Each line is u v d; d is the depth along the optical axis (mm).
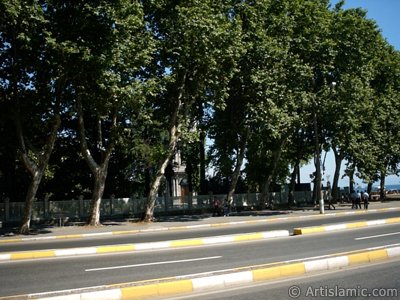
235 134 35656
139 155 31594
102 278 9719
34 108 24828
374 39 40594
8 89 24484
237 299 7570
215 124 35906
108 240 19000
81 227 25891
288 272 9445
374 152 43781
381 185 53375
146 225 26609
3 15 20047
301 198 49688
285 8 33312
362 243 14062
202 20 26000
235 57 28578
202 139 38875
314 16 34938
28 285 9242
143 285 8227
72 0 22672
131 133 30625
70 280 9617
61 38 22016
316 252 12438
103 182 27141
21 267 11562
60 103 25266
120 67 23234
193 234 20328
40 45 22453
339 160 47656
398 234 16328
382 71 45594
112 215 31938
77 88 24391
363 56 37938
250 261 11305
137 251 14289
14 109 23875
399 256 11406
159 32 27578
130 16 22641
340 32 36750
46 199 29188
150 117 29344
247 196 41781
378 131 44750
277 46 31562
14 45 22859
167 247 15164
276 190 48594
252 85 31688
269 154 42062
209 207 37844
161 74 28156
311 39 34406
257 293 7949
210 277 8602
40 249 16078
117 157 33781
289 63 32656
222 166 41406
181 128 29688
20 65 23906
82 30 22484
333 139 39031
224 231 21297
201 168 39281
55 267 11406
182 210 35844
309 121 38969
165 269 10602
